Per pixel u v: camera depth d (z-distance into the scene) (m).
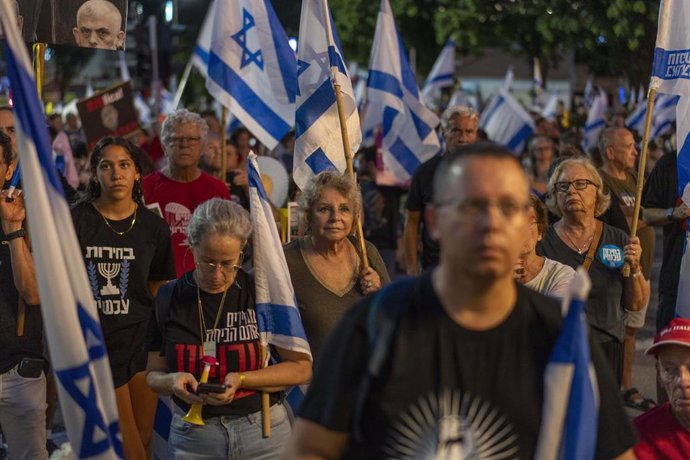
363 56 30.97
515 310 2.88
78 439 3.74
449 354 2.85
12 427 6.13
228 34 8.94
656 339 4.70
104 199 6.35
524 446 2.85
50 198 3.71
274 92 8.91
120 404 6.27
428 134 10.48
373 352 2.84
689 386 4.55
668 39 7.30
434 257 8.67
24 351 6.04
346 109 7.29
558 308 2.91
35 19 6.71
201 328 5.18
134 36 28.20
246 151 14.35
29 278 5.86
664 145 18.73
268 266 5.30
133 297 6.34
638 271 6.64
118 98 12.78
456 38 27.14
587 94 29.94
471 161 2.79
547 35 24.47
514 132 17.39
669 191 7.99
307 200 5.79
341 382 2.89
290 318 5.27
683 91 7.31
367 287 5.79
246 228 5.14
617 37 22.81
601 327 6.65
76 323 3.71
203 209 5.14
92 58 43.44
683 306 7.43
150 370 5.29
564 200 6.71
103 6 6.89
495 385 2.84
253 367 5.19
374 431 2.86
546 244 6.80
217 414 5.11
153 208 7.39
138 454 6.26
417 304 2.88
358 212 5.83
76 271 3.73
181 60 35.72
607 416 2.98
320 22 7.33
